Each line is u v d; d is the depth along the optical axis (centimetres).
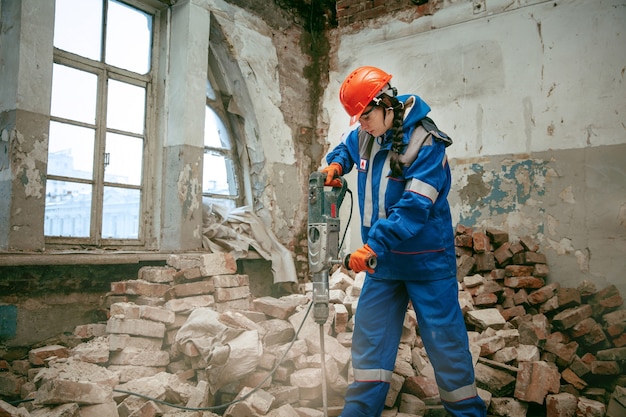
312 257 219
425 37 469
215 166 474
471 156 434
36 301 310
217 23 439
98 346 279
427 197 202
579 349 347
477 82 435
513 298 369
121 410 230
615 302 350
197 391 244
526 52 411
